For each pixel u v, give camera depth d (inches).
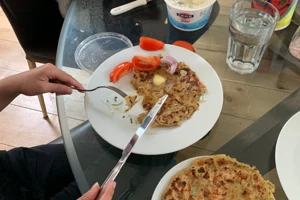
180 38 40.1
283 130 29.7
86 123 33.2
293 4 37.0
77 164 30.7
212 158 28.2
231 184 27.1
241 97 34.5
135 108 32.6
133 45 39.5
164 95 32.7
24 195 40.1
